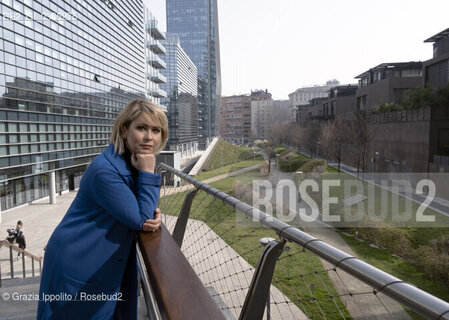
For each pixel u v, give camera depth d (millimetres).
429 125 28734
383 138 37562
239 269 6379
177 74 74188
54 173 25625
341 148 43938
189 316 627
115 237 1188
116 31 38562
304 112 92250
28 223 18875
